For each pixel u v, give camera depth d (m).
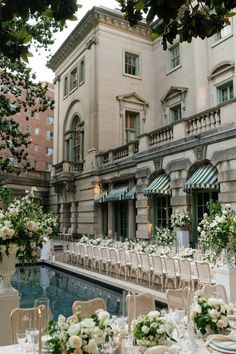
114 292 11.92
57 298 11.22
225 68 18.77
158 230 16.00
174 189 16.39
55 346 3.26
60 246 23.25
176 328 3.95
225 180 13.70
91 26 24.61
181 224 15.32
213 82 19.64
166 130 17.55
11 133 16.27
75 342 3.19
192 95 21.36
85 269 15.05
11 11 2.92
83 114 25.72
